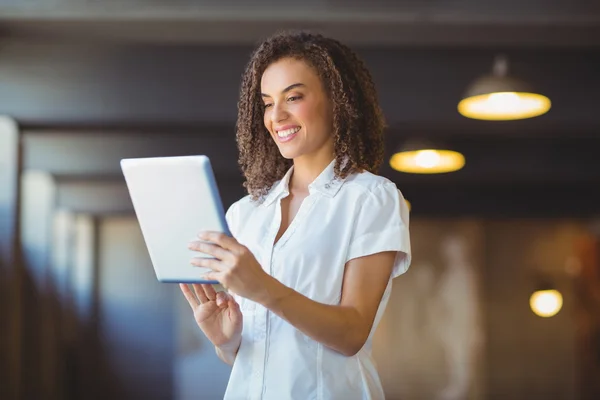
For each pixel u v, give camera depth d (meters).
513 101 5.52
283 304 1.50
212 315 1.73
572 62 6.72
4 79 6.29
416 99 6.57
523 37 5.78
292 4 5.18
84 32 5.67
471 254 13.32
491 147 9.92
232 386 1.70
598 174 9.95
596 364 13.18
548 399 13.23
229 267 1.47
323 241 1.66
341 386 1.64
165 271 1.60
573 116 6.70
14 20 5.36
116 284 13.99
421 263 13.37
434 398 13.15
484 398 13.15
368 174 1.73
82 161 9.20
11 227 6.51
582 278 13.34
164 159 1.51
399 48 6.61
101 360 13.84
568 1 5.28
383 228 1.66
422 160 7.20
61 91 6.30
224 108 6.36
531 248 13.44
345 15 5.21
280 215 1.74
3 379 6.59
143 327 13.91
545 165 9.94
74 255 13.45
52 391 10.98
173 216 1.55
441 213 12.06
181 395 13.28
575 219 12.88
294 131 1.73
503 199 12.09
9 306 6.58
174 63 6.38
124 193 11.66
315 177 1.76
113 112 6.32
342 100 1.74
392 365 13.18
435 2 5.24
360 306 1.61
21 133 6.71
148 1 5.17
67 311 12.45
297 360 1.64
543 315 12.79
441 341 13.23
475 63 6.62
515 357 13.30
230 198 10.90
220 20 5.26
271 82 1.75
